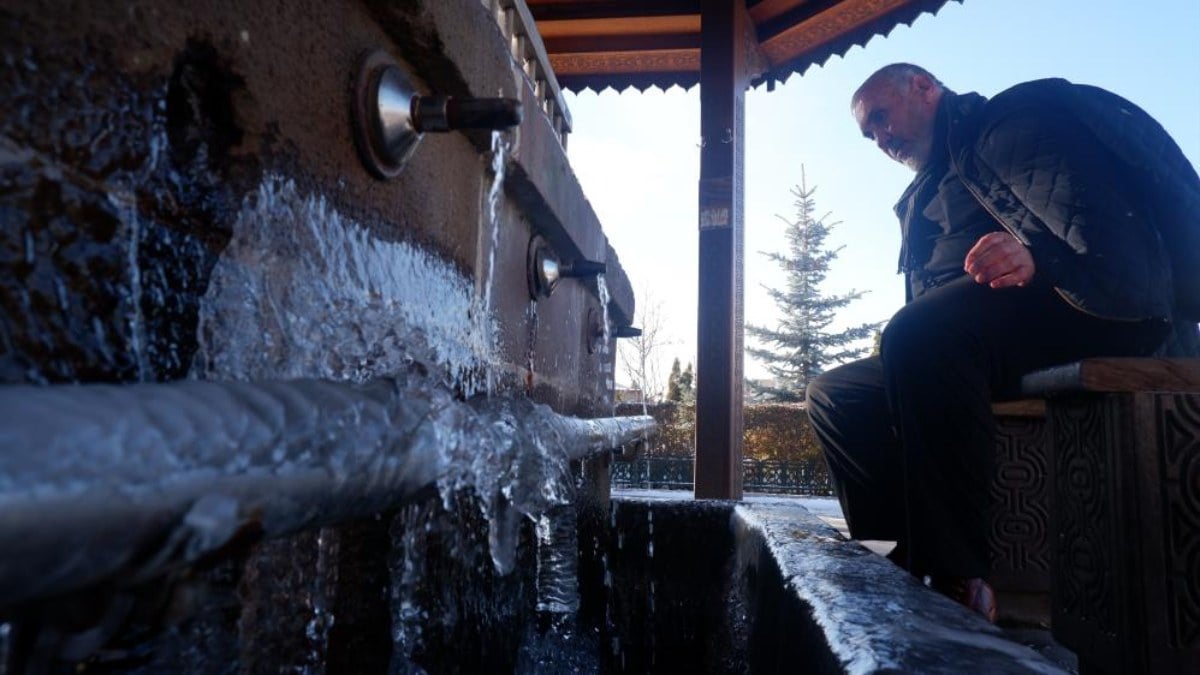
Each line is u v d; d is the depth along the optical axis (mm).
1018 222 1977
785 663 1097
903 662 680
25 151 582
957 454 1821
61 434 350
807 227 30672
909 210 2564
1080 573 1796
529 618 2041
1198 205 1828
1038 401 2525
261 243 873
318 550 971
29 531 323
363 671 1068
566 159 2336
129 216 687
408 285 1274
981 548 1829
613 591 2594
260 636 833
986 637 796
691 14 5551
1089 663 1753
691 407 18641
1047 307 1929
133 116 689
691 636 2510
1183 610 1535
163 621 534
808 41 5844
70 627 484
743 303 5289
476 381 1642
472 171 1628
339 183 1053
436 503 1333
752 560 1861
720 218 4969
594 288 3152
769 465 16609
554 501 1335
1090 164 1859
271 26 896
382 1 1136
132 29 688
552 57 6168
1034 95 2029
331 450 549
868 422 2408
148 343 704
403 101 1154
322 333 991
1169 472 1563
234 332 821
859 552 1389
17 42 576
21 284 573
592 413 3203
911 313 1985
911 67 2451
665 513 2635
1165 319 1833
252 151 856
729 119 5031
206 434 436
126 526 376
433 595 1319
